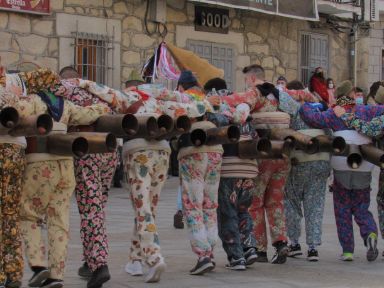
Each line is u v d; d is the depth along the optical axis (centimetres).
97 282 746
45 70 706
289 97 917
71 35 1886
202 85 979
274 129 900
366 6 2503
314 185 952
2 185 679
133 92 791
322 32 2467
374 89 1068
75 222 1285
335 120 931
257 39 2280
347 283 813
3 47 1786
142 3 2017
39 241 723
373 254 951
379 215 1009
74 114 726
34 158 705
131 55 2002
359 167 943
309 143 881
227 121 857
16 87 689
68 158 717
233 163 863
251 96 888
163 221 1344
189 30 2116
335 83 2508
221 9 2183
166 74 1530
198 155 832
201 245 838
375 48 2622
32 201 719
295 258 975
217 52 2184
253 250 898
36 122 649
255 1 2147
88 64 1922
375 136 930
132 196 798
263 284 798
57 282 717
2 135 668
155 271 788
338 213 964
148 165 793
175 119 771
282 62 2352
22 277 740
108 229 1226
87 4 1912
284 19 2348
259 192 926
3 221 683
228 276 841
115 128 728
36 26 1834
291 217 970
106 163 795
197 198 840
